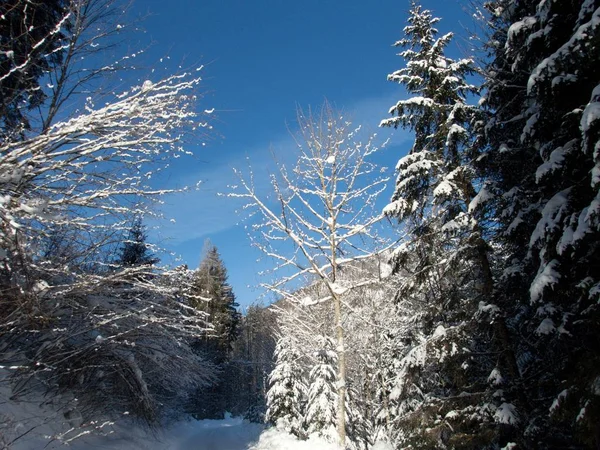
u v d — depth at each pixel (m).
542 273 6.17
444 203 9.71
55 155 5.38
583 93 6.42
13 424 6.76
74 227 6.55
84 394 9.59
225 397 45.19
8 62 6.11
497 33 9.15
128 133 5.76
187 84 6.07
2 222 4.83
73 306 7.28
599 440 5.59
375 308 13.46
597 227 5.29
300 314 11.46
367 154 9.14
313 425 18.91
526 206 7.76
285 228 8.59
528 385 8.03
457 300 9.45
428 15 10.81
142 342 10.23
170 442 17.97
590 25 5.35
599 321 5.78
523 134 7.09
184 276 9.12
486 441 7.64
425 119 10.37
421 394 13.84
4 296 5.88
